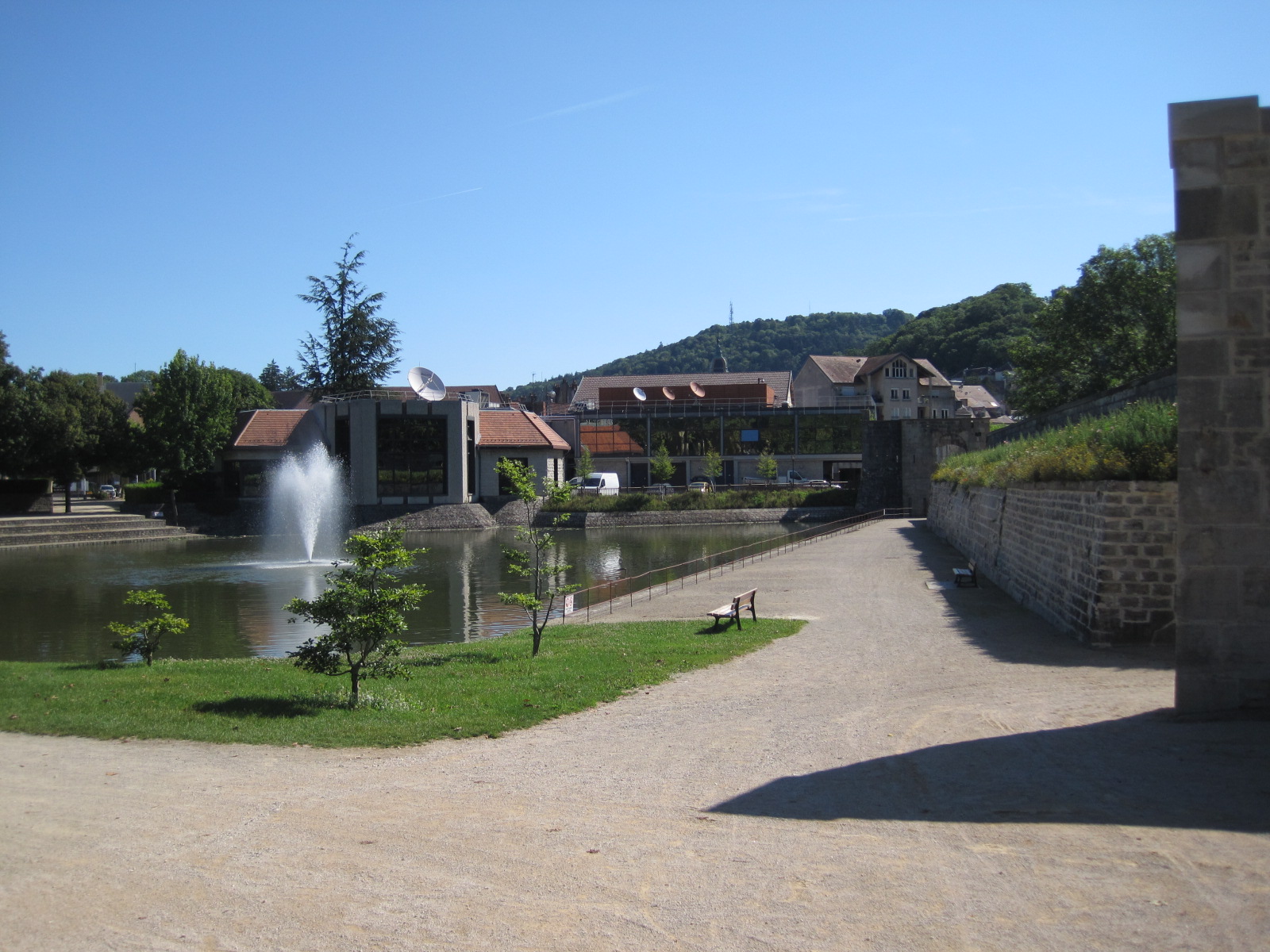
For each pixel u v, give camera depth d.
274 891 6.09
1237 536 10.12
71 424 58.31
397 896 6.00
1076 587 17.42
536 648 17.64
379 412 64.19
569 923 5.57
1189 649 10.27
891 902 5.70
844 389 104.50
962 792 7.79
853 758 9.13
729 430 90.50
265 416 69.69
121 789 8.53
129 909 5.81
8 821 7.53
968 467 39.78
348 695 13.03
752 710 11.91
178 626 17.05
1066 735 9.48
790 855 6.54
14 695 12.99
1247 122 10.05
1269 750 8.60
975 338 161.12
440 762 9.63
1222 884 5.72
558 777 8.91
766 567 34.78
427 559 44.19
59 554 47.59
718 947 5.20
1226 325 10.11
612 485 75.25
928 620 20.31
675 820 7.46
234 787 8.61
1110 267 60.50
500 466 18.78
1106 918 5.36
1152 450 16.12
